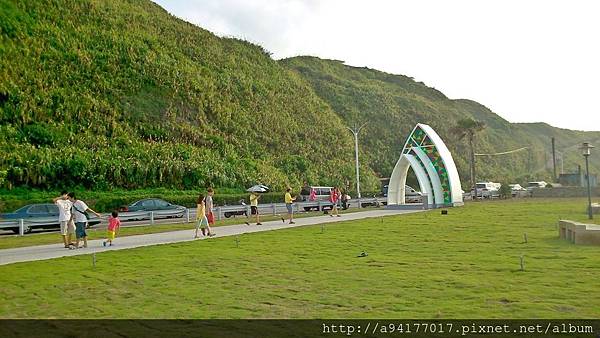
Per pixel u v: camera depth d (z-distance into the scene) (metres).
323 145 75.81
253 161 58.91
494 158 120.88
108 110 51.88
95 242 19.92
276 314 8.17
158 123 55.00
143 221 33.19
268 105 75.31
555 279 9.98
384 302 8.66
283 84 87.06
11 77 46.97
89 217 29.38
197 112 61.09
